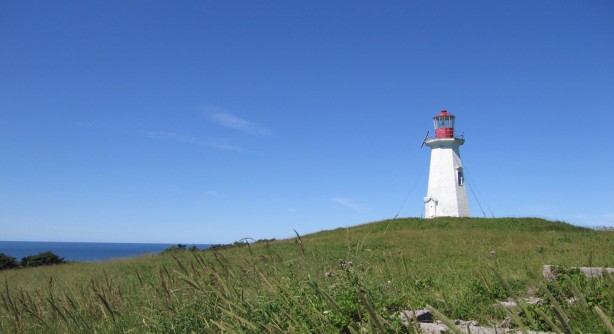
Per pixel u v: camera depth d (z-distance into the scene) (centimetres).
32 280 1795
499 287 755
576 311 576
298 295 576
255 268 655
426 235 2955
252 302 563
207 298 621
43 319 750
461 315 652
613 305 343
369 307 286
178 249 3073
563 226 3666
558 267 931
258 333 502
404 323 548
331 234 3991
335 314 521
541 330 526
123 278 1444
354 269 668
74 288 975
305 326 491
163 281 683
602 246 1920
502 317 600
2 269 3638
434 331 556
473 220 4062
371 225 4097
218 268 693
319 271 713
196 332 574
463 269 1210
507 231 3325
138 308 728
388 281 746
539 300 686
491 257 1547
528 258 1516
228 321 560
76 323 693
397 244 2502
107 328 682
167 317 621
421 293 774
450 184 4894
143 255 3195
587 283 769
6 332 730
